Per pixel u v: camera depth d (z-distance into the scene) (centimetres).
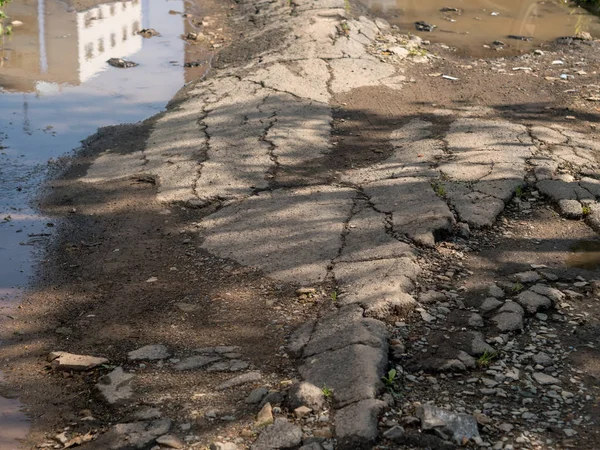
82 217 583
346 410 352
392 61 927
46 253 534
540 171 628
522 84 867
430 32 1077
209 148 684
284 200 590
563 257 511
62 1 1209
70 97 821
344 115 764
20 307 470
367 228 538
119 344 429
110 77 886
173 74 902
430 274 484
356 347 395
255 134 710
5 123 749
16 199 609
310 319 438
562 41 1048
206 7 1220
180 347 423
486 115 767
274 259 509
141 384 390
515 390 375
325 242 523
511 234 541
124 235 556
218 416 360
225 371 397
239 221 564
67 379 402
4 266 516
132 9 1193
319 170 644
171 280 496
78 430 359
